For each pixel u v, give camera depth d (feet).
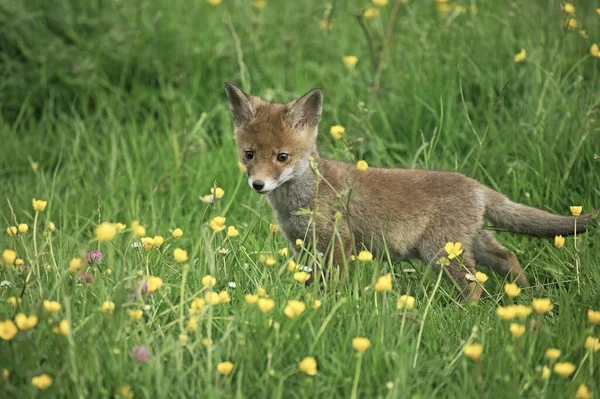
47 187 42.86
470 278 31.45
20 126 48.75
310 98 34.99
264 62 51.88
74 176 43.34
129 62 50.98
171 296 29.32
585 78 45.47
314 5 56.44
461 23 50.08
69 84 50.16
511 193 39.34
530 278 34.86
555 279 33.30
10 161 45.96
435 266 34.58
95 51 50.93
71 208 40.98
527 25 47.98
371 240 34.83
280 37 53.52
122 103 49.03
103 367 23.80
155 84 51.21
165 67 51.03
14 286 27.89
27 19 51.03
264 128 34.63
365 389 23.98
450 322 28.73
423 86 44.91
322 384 24.14
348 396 23.82
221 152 43.57
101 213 40.16
